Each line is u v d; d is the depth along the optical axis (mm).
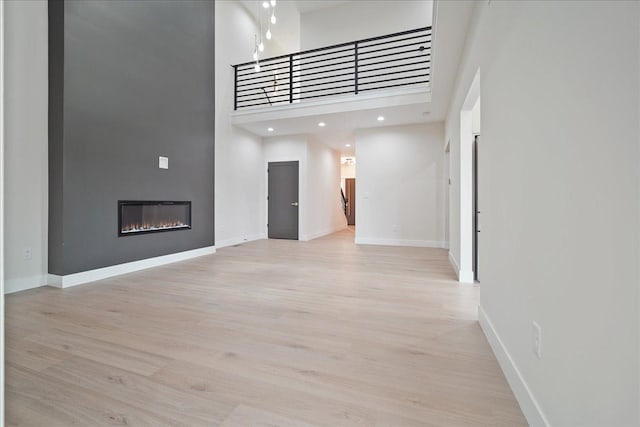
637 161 677
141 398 1382
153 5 4109
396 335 2055
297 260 4703
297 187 7133
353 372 1603
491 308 1925
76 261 3254
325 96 5645
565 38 1002
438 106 4938
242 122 6051
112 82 3572
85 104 3293
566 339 973
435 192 6074
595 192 833
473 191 3393
